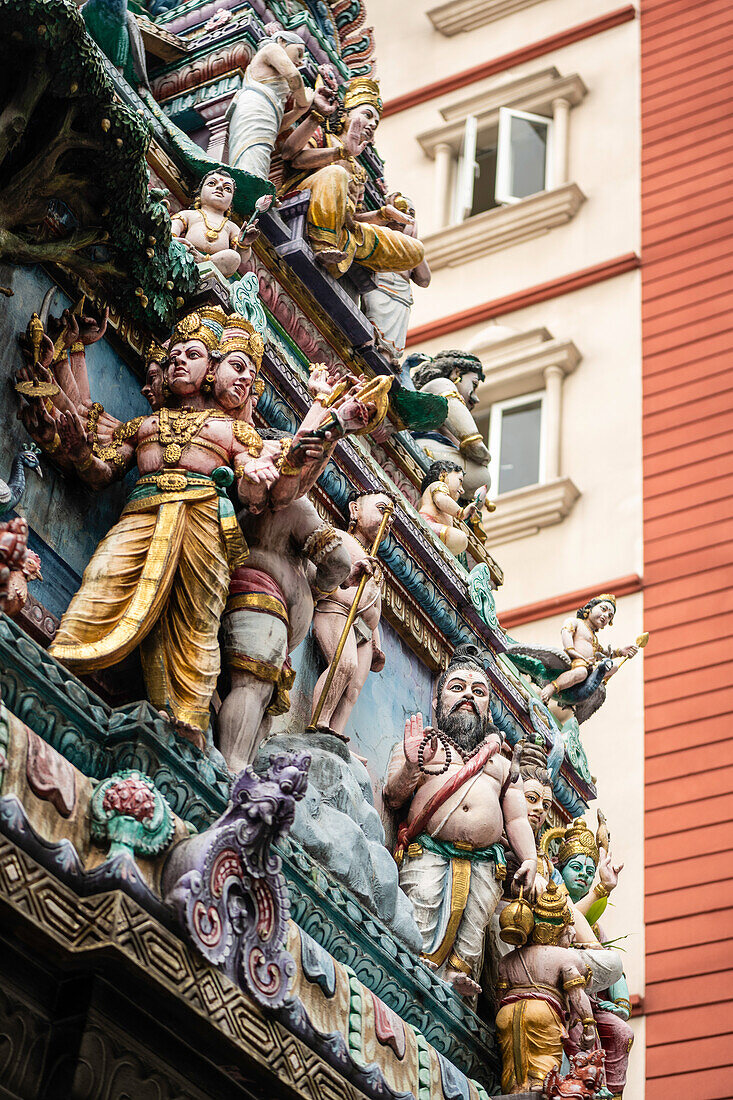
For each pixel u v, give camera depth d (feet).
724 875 69.00
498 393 86.74
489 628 42.98
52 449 29.43
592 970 37.40
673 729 73.77
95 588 28.50
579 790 47.26
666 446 82.28
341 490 37.14
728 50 93.45
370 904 32.55
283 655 30.76
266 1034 26.22
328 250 39.75
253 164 38.63
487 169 95.86
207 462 30.09
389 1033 29.94
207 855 25.50
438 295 91.56
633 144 92.58
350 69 50.06
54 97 28.02
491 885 36.52
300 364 39.91
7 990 24.12
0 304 29.35
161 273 31.68
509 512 82.48
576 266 89.45
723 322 84.79
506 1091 34.94
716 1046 64.64
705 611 76.43
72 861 24.43
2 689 25.35
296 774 26.68
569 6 99.09
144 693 29.35
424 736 36.88
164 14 44.42
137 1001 25.17
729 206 88.22
